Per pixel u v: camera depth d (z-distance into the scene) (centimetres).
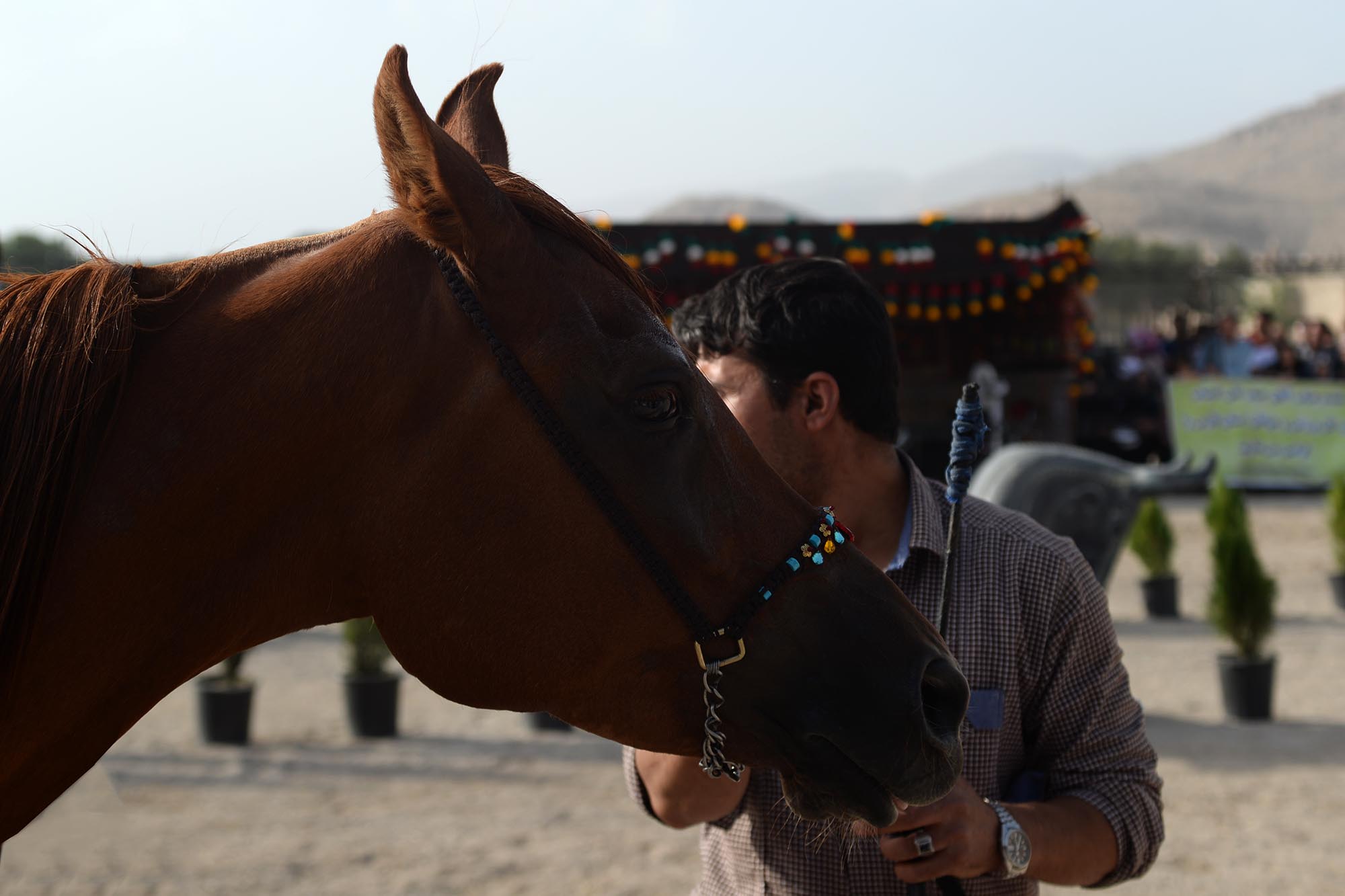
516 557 153
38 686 146
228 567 151
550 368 152
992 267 1364
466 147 175
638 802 206
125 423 148
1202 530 1416
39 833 518
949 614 185
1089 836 181
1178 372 1738
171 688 154
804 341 190
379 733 689
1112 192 17138
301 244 165
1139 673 819
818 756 156
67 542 145
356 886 463
